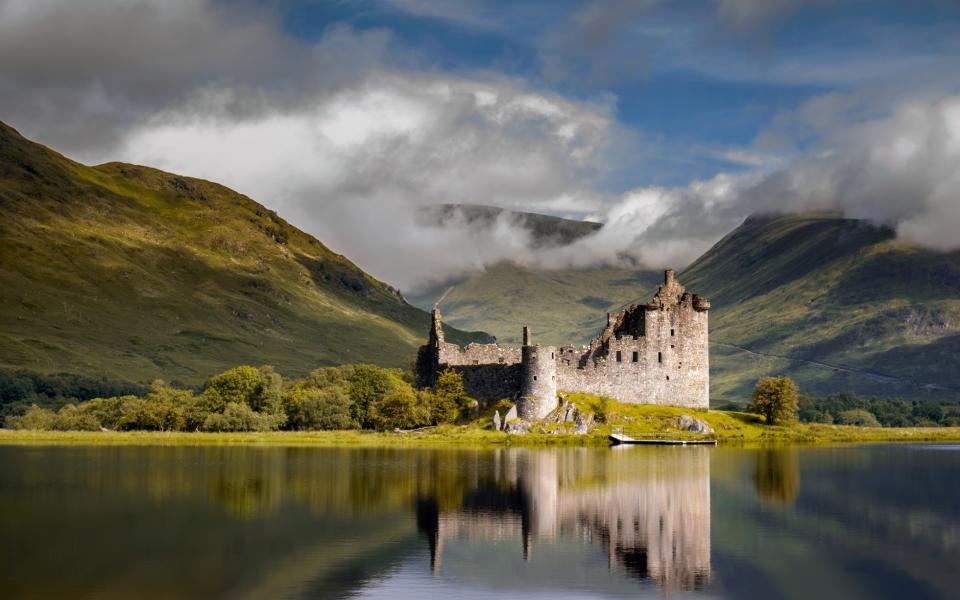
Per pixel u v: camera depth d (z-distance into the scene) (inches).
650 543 4037.9
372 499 5002.5
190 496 5078.7
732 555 3831.2
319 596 3245.6
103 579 3408.0
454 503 4904.0
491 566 3646.7
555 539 4099.4
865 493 5285.4
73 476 5846.5
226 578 3442.4
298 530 4229.8
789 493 5265.8
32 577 3430.1
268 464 6505.9
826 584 3432.6
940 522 4473.4
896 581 3467.0
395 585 3388.3
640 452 7396.7
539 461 6673.2
